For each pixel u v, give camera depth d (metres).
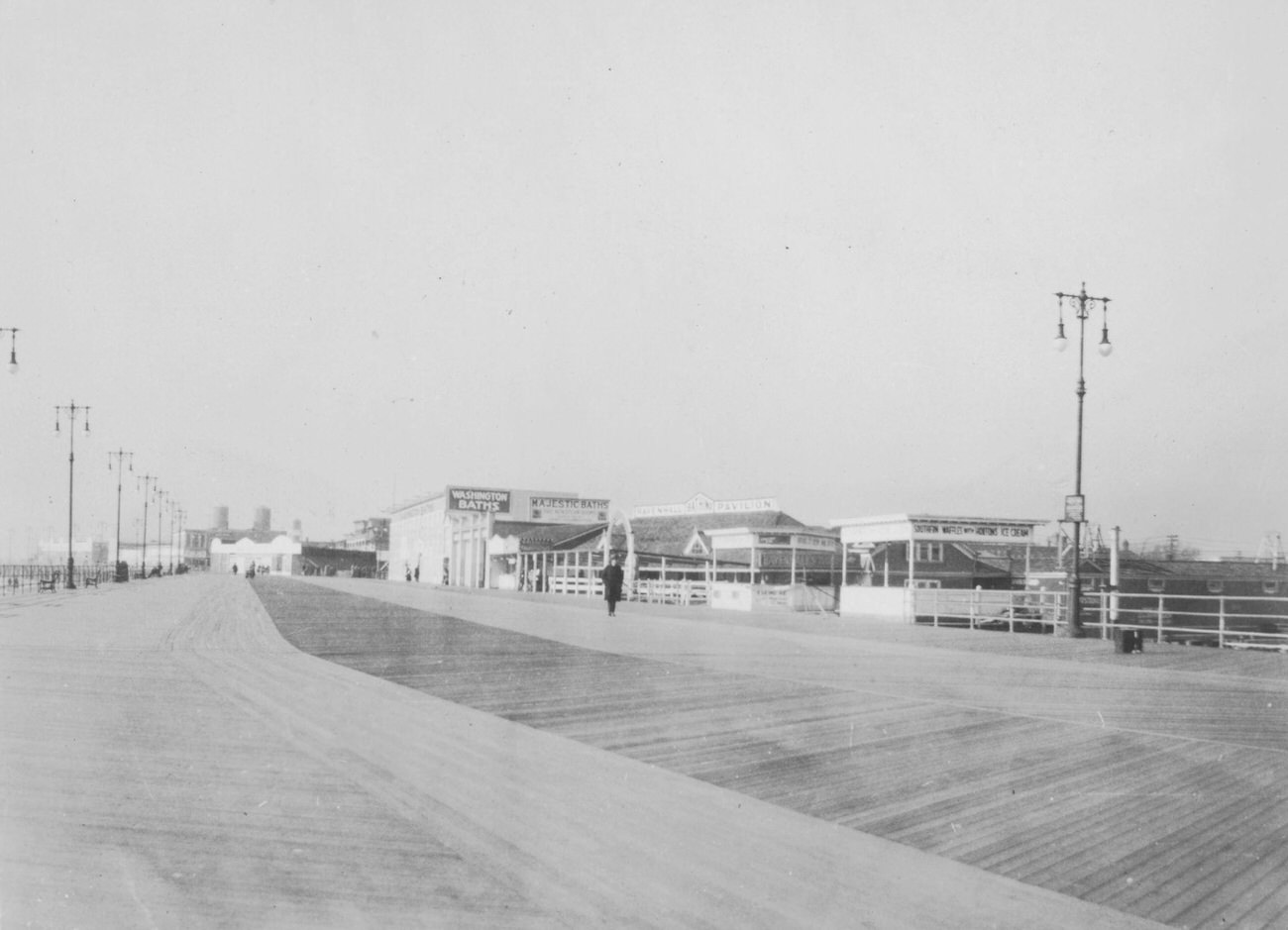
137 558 157.75
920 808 6.80
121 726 9.27
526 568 61.78
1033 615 32.22
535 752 8.39
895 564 43.97
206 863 5.37
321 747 8.39
